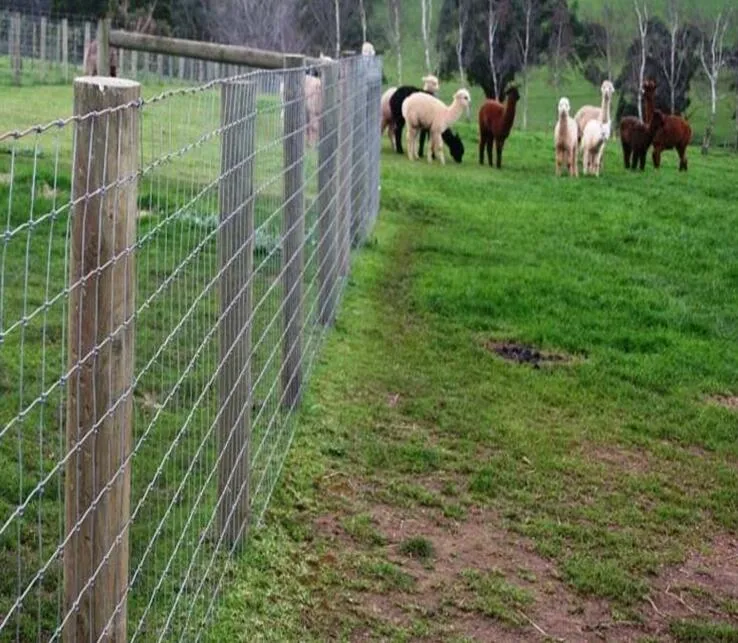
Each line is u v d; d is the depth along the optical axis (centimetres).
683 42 5300
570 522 632
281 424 659
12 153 247
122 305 295
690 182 2412
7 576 439
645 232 1633
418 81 5844
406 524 602
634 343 1017
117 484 303
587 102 5688
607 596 552
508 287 1165
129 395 308
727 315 1177
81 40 3644
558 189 2083
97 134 281
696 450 782
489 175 2234
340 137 942
